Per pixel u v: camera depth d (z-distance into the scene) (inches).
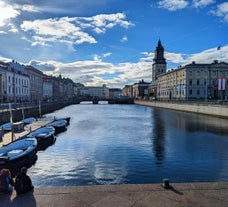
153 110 3949.3
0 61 3484.3
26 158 813.9
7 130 1325.0
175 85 4879.4
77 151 1028.5
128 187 369.7
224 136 1389.0
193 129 1679.4
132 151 1021.8
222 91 4170.8
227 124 1937.7
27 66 4724.4
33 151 878.4
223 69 4288.9
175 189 361.4
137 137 1371.8
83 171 758.5
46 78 6653.5
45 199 333.4
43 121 1925.4
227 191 354.3
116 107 5226.4
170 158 906.7
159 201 323.0
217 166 806.5
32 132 1274.6
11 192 358.0
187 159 892.6
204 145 1139.9
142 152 1002.7
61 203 320.5
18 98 3858.3
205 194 343.9
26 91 4313.5
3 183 358.6
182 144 1165.1
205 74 4311.0
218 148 1073.5
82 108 4862.2
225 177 701.9
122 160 880.9
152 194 344.8
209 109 2701.8
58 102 4500.5
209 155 949.8
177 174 727.7
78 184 654.5
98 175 721.0
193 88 4308.6
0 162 739.4
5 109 1941.4
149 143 1193.4
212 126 1827.0
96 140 1284.4
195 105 3056.1
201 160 879.1
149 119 2444.6
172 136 1398.9
